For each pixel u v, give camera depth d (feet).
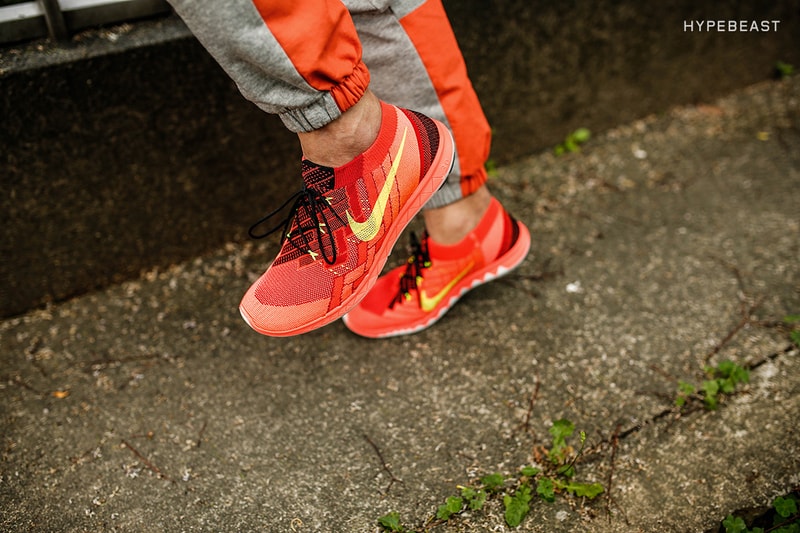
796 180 7.18
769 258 6.23
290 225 4.39
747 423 4.84
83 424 4.95
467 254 5.08
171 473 4.62
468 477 4.55
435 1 4.10
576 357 5.36
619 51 7.57
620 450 4.69
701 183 7.23
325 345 5.51
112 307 5.94
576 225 6.72
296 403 5.06
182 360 5.42
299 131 3.62
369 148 3.86
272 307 4.17
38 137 5.19
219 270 6.29
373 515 4.35
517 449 4.71
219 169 6.01
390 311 5.42
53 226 5.63
